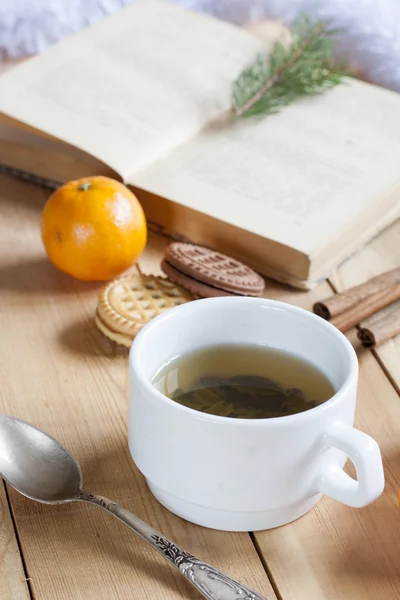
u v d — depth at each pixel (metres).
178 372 0.66
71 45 0.96
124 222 0.79
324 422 0.61
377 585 0.62
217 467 0.61
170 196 0.84
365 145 0.90
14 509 0.64
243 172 0.86
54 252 0.80
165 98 0.92
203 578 0.60
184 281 0.78
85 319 0.78
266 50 0.99
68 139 0.86
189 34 1.00
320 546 0.63
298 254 0.79
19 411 0.70
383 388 0.73
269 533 0.64
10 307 0.79
